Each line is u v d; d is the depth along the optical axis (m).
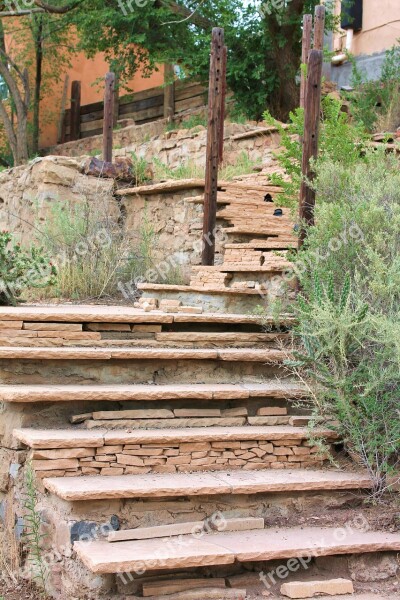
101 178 11.37
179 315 6.63
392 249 6.14
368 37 15.16
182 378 6.33
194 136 12.66
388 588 4.91
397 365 5.49
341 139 8.02
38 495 5.30
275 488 5.25
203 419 5.89
